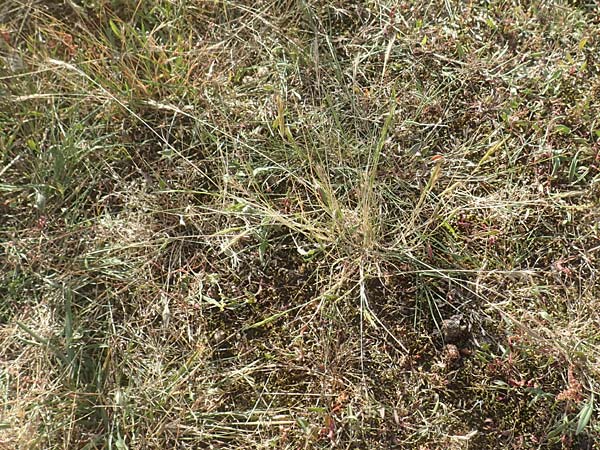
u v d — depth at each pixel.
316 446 1.98
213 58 2.48
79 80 2.44
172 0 2.55
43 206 2.30
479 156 2.32
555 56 2.43
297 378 2.08
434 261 2.17
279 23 2.54
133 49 2.45
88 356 2.10
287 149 2.32
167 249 2.25
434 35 2.48
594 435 1.95
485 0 2.53
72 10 2.60
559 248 2.18
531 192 2.25
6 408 2.02
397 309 2.13
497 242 2.19
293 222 2.16
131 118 2.42
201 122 2.31
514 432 1.98
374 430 2.00
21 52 2.44
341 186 2.27
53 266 2.23
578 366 1.99
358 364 2.08
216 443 2.00
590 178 2.26
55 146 2.34
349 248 2.17
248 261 2.22
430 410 2.02
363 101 2.39
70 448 1.99
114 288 2.20
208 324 2.15
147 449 1.99
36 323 2.15
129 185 2.35
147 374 2.08
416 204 2.24
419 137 2.35
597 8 2.48
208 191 2.33
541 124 2.32
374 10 2.54
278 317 2.15
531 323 2.07
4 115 2.43
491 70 2.42
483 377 2.03
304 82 2.45
